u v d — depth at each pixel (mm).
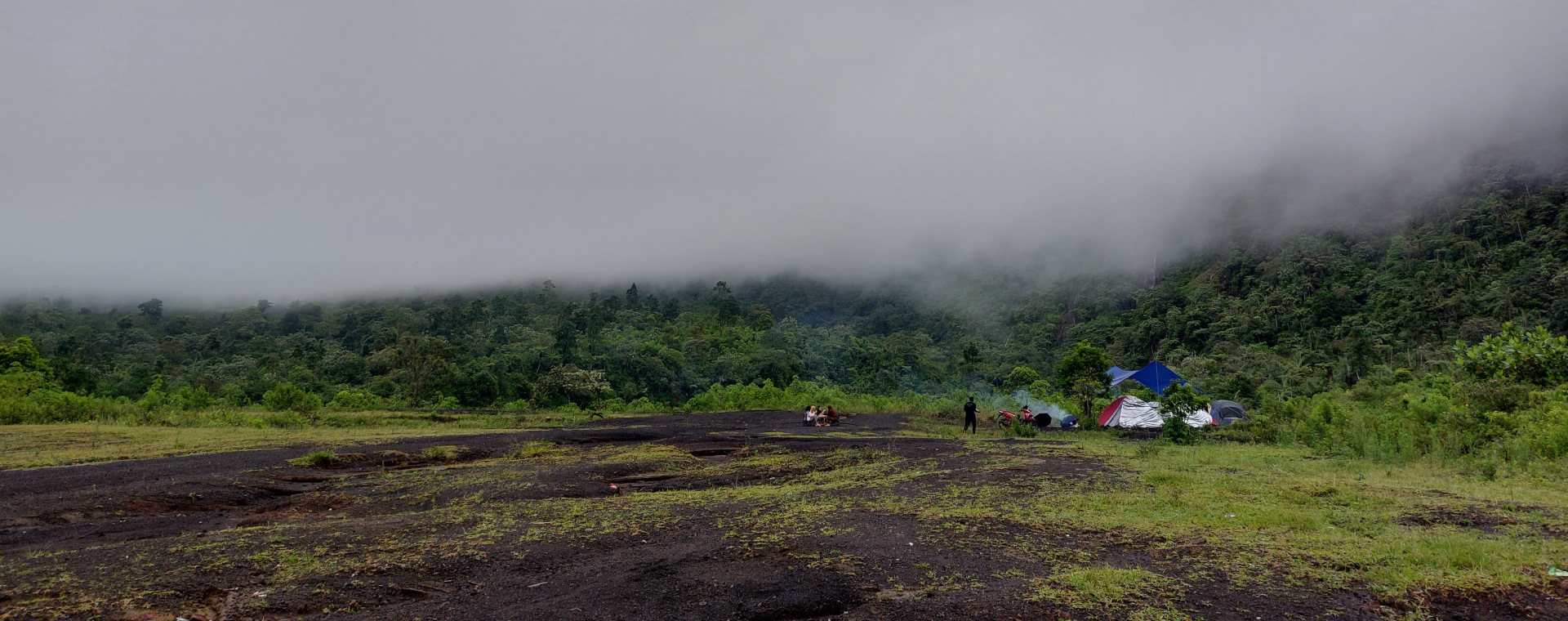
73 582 5645
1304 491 9141
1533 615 4664
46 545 7242
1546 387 15750
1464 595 4980
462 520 7938
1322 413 16938
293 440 18250
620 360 62375
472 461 15031
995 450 15320
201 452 15258
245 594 5492
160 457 14281
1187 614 4727
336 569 6004
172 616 5090
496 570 6051
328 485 11531
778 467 13219
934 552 6305
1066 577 5484
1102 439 18984
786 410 40062
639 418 32719
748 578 5711
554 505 8891
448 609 5137
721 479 12062
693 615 4957
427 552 6516
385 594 5512
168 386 49062
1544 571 5441
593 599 5297
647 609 5090
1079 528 7207
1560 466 10477
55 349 81250
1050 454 14266
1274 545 6363
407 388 49562
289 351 76625
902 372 70250
